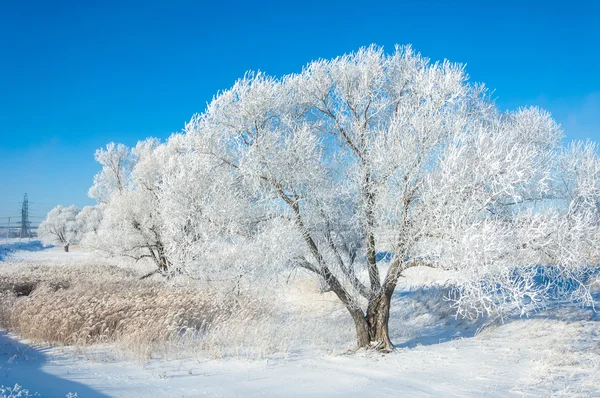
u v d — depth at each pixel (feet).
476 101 35.63
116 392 21.07
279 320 41.47
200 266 33.94
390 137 28.50
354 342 34.32
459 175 24.98
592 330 30.86
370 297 31.50
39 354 30.12
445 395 20.61
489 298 23.91
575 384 20.74
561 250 25.72
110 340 34.30
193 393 21.17
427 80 29.96
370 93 32.55
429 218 26.20
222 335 34.58
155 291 52.65
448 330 38.65
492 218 27.76
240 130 31.07
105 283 58.59
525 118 36.32
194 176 32.30
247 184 31.83
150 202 69.00
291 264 30.35
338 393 21.27
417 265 28.40
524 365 25.27
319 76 33.14
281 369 26.45
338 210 32.07
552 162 30.37
